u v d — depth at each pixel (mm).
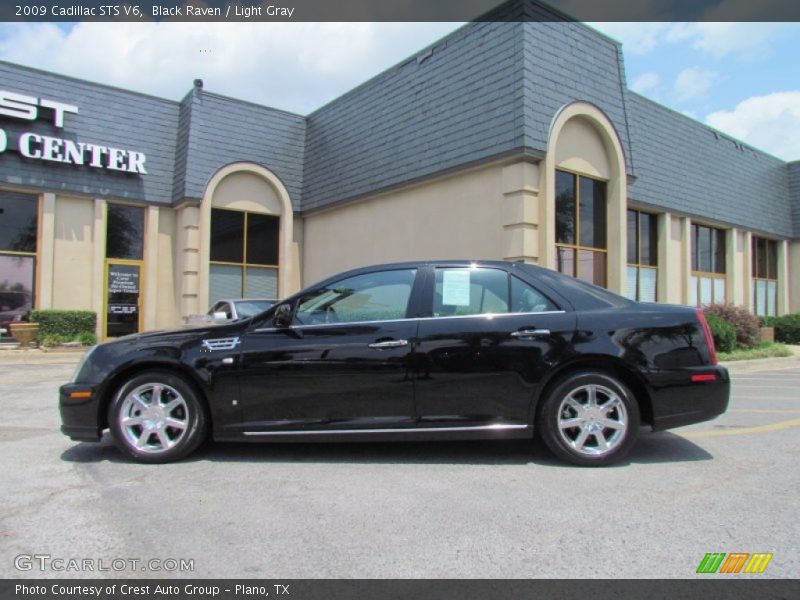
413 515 3570
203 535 3299
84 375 4773
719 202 19000
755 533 3277
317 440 4645
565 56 11852
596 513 3578
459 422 4574
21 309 14617
